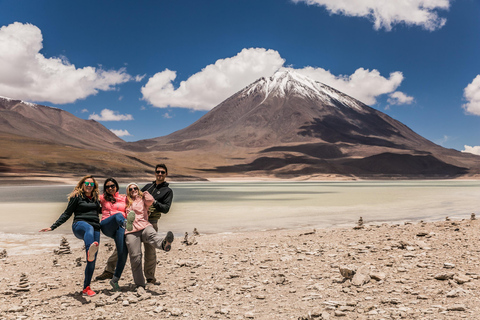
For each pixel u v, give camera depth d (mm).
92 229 6734
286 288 6656
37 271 9008
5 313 5668
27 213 27516
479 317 4797
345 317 5062
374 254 9242
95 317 5418
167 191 7449
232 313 5422
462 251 8984
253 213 26688
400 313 5066
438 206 32562
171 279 7699
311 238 12938
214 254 10438
